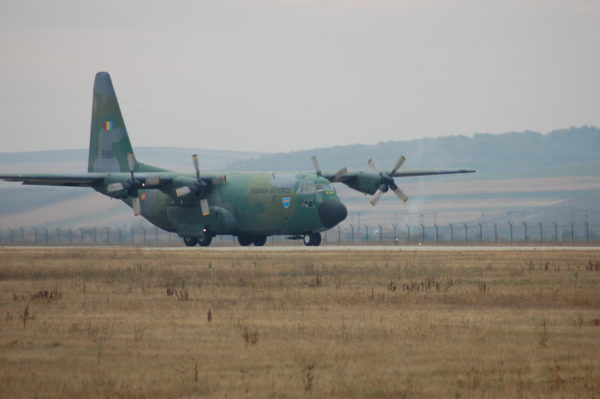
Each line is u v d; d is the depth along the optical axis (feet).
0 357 246.06
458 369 231.50
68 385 215.10
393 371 229.45
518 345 260.83
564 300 359.66
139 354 249.96
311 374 224.74
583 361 239.71
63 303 360.89
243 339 271.49
